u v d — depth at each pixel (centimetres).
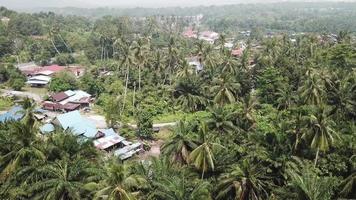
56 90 12600
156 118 10231
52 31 18838
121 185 4212
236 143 6325
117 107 9938
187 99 10669
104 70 15888
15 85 13350
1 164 5147
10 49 18025
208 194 4462
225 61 11875
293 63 11894
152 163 5075
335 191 4784
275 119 7969
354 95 8269
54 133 5859
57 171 4684
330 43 15412
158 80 12594
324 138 5225
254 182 4822
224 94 9019
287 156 5344
